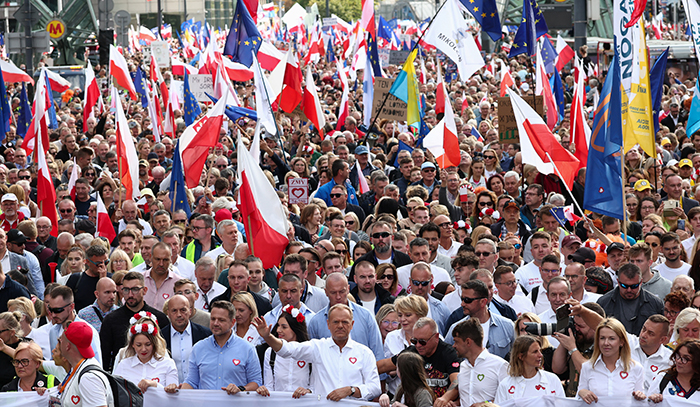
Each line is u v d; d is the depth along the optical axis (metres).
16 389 13.32
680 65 59.78
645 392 12.41
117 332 14.55
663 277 16.92
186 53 83.38
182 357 14.20
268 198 18.27
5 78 40.25
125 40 61.62
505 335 14.27
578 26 46.16
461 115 42.97
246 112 30.55
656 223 19.47
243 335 14.26
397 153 29.92
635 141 20.69
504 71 41.12
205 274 15.95
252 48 32.41
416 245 16.75
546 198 24.06
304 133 32.38
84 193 24.80
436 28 29.33
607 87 18.73
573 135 28.34
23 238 18.92
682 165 26.11
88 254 16.89
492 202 21.91
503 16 86.19
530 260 19.91
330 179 25.91
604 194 18.86
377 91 31.02
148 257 17.25
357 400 12.59
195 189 24.33
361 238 20.70
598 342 12.02
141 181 27.91
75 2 113.50
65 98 54.44
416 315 13.66
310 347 13.13
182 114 41.66
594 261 17.27
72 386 11.89
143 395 12.66
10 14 116.50
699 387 11.32
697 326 12.47
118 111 23.36
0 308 16.67
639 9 20.30
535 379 11.95
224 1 195.25
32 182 27.75
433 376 12.75
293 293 14.62
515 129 26.61
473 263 15.99
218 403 12.77
